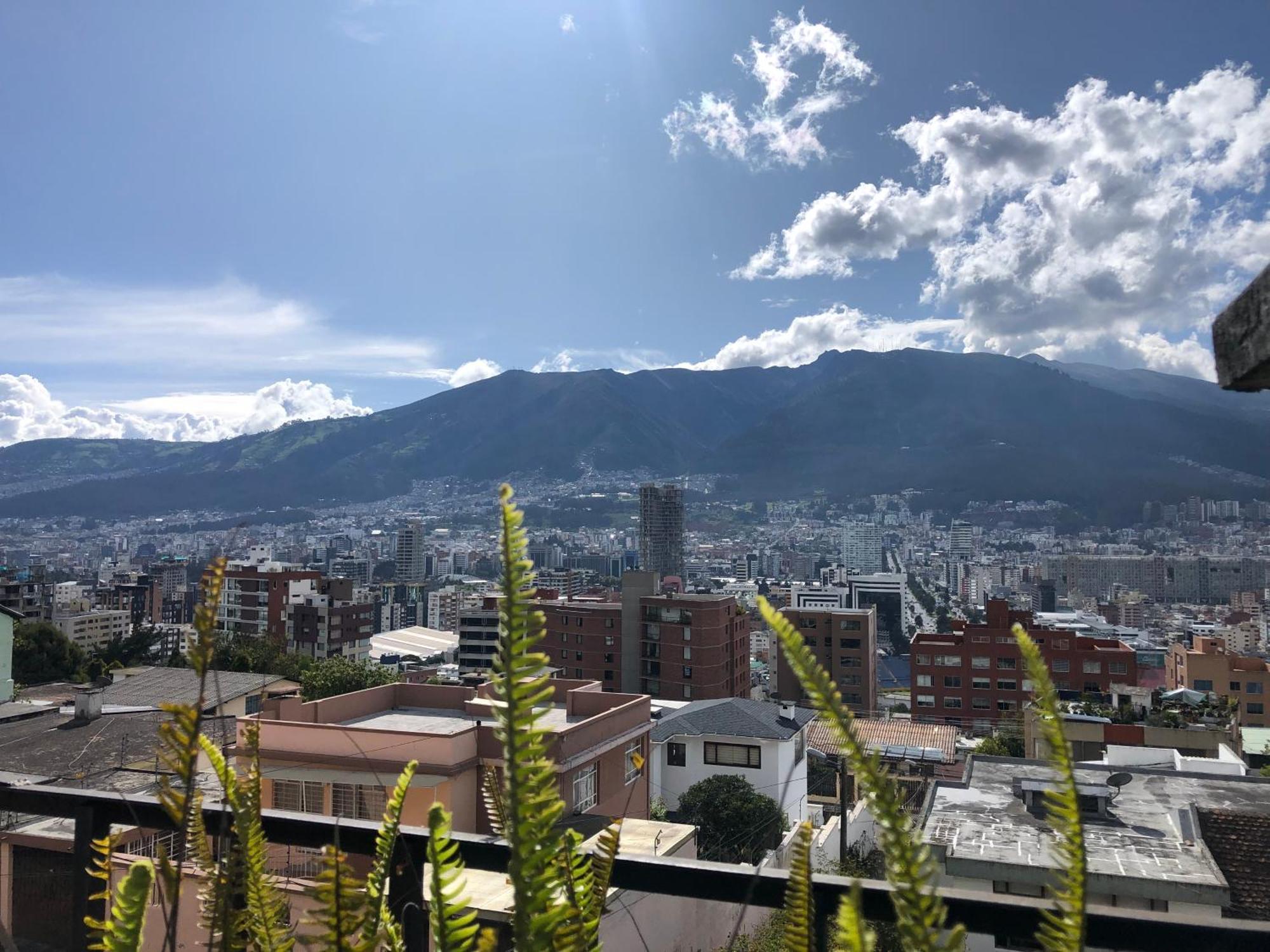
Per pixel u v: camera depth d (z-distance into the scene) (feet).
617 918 26.13
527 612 2.36
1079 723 96.17
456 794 45.62
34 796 6.24
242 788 3.60
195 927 14.73
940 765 124.16
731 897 5.19
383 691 63.67
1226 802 58.65
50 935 27.99
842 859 39.83
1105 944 4.45
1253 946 4.26
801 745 103.60
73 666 152.76
